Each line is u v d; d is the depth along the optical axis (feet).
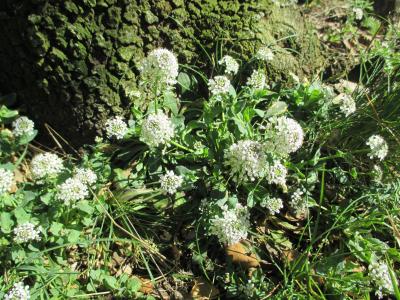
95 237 0.96
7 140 1.00
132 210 0.99
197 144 1.02
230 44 1.13
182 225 1.02
